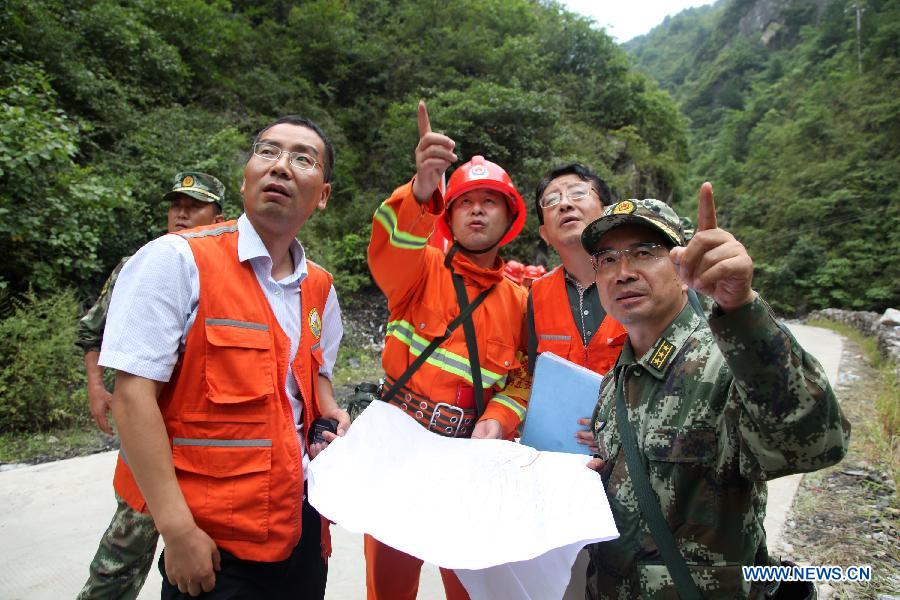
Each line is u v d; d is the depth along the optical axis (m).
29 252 5.07
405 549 0.99
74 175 5.50
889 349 6.67
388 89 13.84
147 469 1.05
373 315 9.54
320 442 1.37
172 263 1.14
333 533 2.70
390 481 1.21
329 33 13.35
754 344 0.84
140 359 1.07
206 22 11.14
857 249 21.08
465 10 16.09
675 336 1.12
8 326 4.35
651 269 1.13
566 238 1.81
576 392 1.48
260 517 1.14
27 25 7.18
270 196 1.29
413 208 1.47
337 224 10.83
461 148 11.80
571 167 1.93
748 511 1.01
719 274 0.82
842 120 26.84
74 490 3.06
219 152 8.29
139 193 6.90
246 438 1.15
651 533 1.04
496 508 1.10
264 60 12.61
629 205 1.16
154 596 2.10
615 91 17.62
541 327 1.85
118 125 7.93
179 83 9.80
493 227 1.77
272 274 1.39
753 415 0.87
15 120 4.95
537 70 15.93
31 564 2.27
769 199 26.02
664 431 1.05
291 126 1.39
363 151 12.81
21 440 4.08
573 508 1.05
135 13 9.59
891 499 2.74
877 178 22.50
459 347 1.68
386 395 1.71
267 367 1.20
